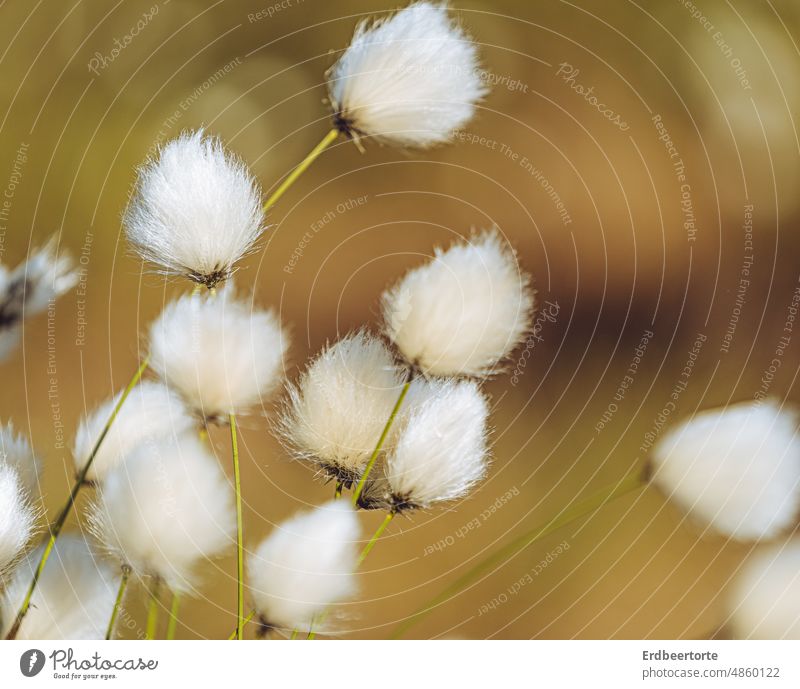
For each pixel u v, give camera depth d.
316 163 1.63
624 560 1.22
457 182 1.68
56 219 1.33
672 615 1.10
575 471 1.36
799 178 1.57
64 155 1.36
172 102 1.48
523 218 1.66
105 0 1.53
